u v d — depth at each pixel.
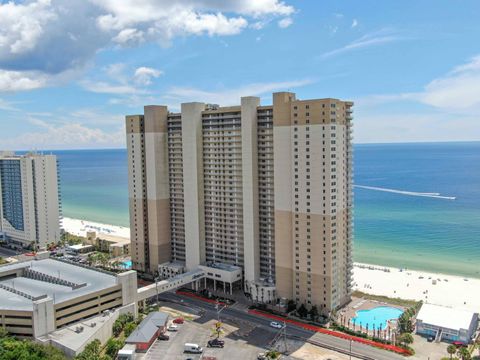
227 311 182.50
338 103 169.25
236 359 141.62
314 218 170.50
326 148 164.75
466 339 151.75
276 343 152.75
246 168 192.38
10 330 145.00
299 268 177.12
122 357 137.12
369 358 141.50
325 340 154.38
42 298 153.38
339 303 182.62
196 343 153.12
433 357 142.12
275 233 184.00
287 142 175.88
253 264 195.62
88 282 172.38
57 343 139.12
